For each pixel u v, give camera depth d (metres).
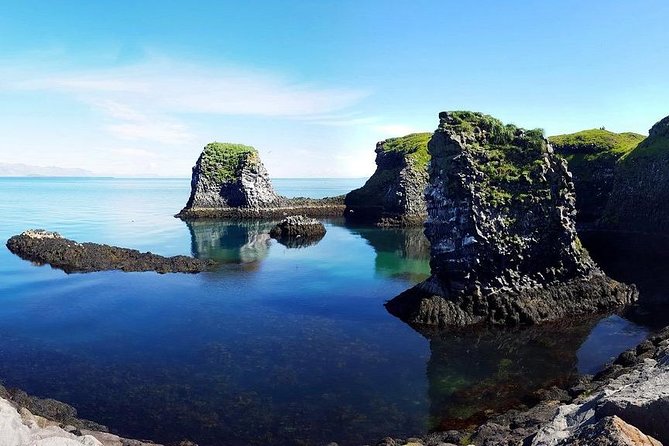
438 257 38.25
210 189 113.75
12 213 119.12
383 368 28.08
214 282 47.62
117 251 58.78
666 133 79.19
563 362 28.80
